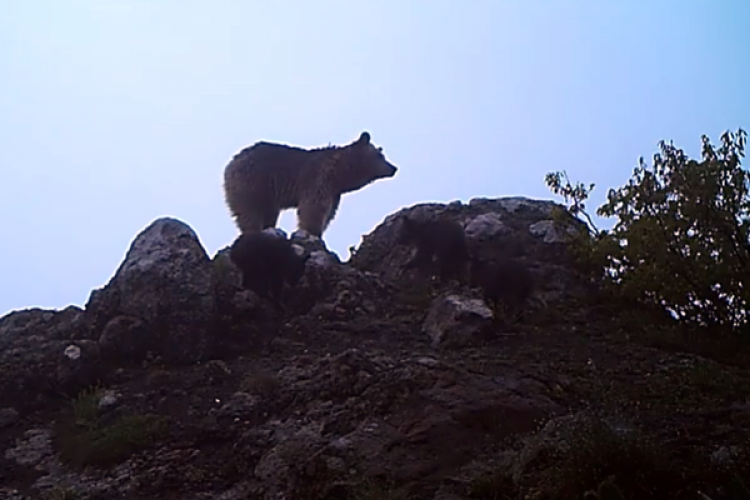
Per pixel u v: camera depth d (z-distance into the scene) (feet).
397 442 27.22
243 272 41.27
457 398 29.17
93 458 28.55
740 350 37.60
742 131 39.50
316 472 25.48
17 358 34.47
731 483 21.12
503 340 37.70
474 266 44.32
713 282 39.32
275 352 36.91
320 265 44.39
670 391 30.81
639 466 22.20
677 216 39.91
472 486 24.04
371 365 32.65
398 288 45.60
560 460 23.71
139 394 32.81
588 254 45.01
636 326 40.40
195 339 36.42
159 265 38.09
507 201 56.24
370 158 56.59
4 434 31.01
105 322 37.52
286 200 55.67
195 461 28.04
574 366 34.09
